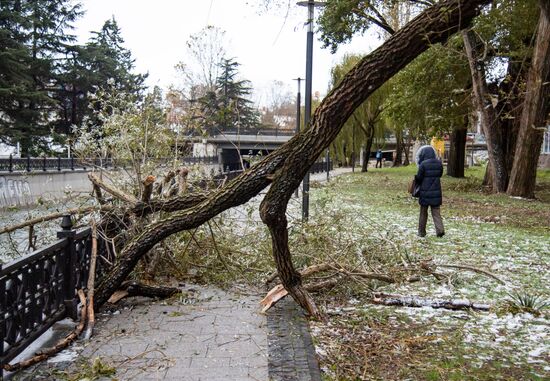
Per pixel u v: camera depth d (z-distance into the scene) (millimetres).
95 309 5277
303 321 5129
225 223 7715
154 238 5340
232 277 6691
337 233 7543
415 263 7176
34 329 4223
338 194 20047
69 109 42406
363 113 42000
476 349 4457
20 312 3959
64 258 4852
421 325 5078
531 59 19281
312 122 4820
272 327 4934
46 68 38188
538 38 18031
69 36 40000
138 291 5828
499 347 4508
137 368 3957
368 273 6191
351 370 3990
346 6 19359
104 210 6203
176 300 5848
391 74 4625
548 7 13430
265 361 4105
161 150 7727
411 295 6094
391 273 6664
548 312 5508
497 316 5387
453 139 32469
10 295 3803
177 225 5312
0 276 3602
